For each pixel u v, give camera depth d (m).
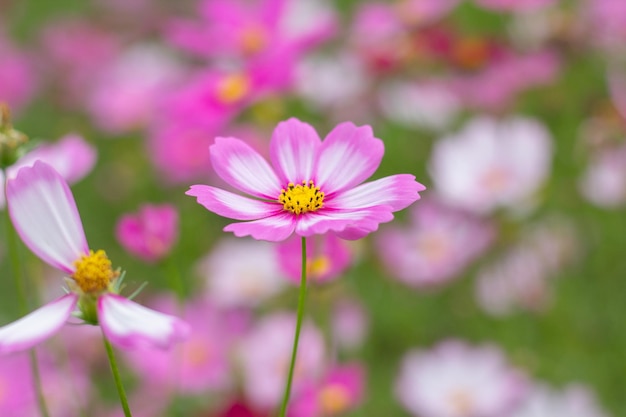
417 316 1.20
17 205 0.77
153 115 1.39
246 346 1.08
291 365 0.77
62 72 1.63
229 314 1.10
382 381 1.15
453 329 1.19
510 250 1.19
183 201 1.33
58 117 1.59
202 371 1.08
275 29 1.16
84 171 0.89
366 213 0.78
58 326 0.75
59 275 1.18
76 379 1.05
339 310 1.08
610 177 1.19
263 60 1.08
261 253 1.18
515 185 1.17
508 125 1.19
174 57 1.57
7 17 1.92
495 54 1.29
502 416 1.07
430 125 1.30
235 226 0.77
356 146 0.81
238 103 1.07
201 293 1.21
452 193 1.17
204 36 1.16
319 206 0.80
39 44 1.80
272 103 1.16
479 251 1.17
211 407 1.05
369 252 1.17
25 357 1.02
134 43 1.72
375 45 1.31
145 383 1.09
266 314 1.17
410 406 1.09
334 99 1.31
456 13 1.53
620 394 1.13
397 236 1.18
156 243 0.90
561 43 1.28
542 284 1.17
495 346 1.11
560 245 1.18
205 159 1.28
